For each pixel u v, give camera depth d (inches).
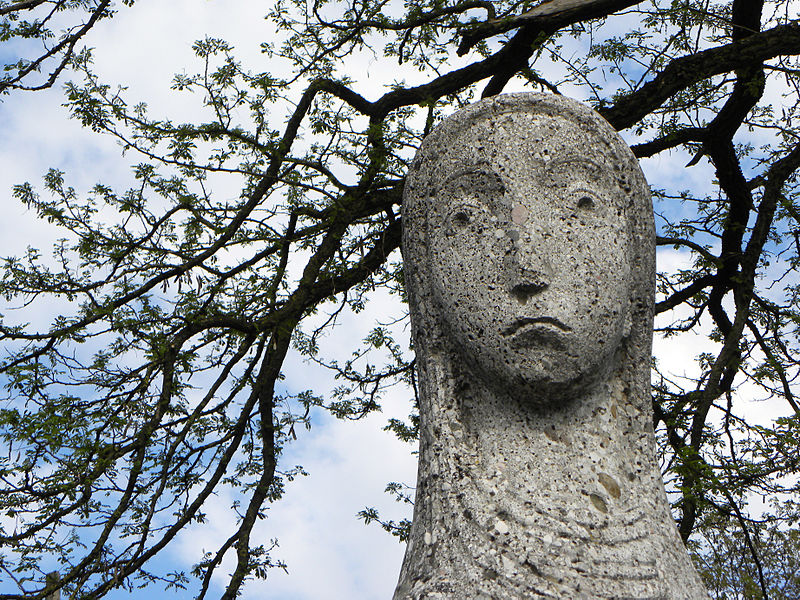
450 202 137.1
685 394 279.1
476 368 131.6
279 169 274.7
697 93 292.4
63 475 245.6
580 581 116.7
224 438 280.5
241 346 274.5
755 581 285.4
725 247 321.1
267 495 289.7
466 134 139.8
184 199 268.1
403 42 298.5
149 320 263.4
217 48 270.1
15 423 237.9
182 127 268.2
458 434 131.1
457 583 118.2
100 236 271.7
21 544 243.8
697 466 227.5
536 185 134.6
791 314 299.3
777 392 267.6
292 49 287.7
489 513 122.5
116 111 264.1
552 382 127.2
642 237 138.9
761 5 315.3
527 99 140.9
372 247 290.7
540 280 128.7
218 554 270.2
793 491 245.0
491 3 297.0
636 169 140.4
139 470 246.1
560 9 281.0
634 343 137.3
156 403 257.1
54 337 264.8
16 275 267.4
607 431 131.0
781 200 290.5
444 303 133.3
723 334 327.0
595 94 293.3
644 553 120.5
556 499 123.0
